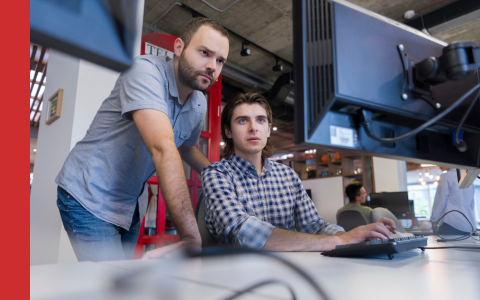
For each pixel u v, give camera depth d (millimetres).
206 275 368
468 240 1228
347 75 543
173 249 581
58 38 198
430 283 353
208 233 1088
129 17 225
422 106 636
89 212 988
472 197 3156
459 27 4656
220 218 994
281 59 5898
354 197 3906
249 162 1242
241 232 877
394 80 602
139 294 280
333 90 532
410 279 376
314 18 545
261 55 5805
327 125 544
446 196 3168
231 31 4996
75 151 1057
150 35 2119
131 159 1043
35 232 2162
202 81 1043
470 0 3973
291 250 813
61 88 2137
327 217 6773
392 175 5879
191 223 724
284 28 4926
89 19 208
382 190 5945
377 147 609
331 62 542
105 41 213
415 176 13531
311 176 7500
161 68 1004
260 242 853
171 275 360
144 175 1109
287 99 6902
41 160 2295
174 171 775
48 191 2086
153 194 2121
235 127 1228
